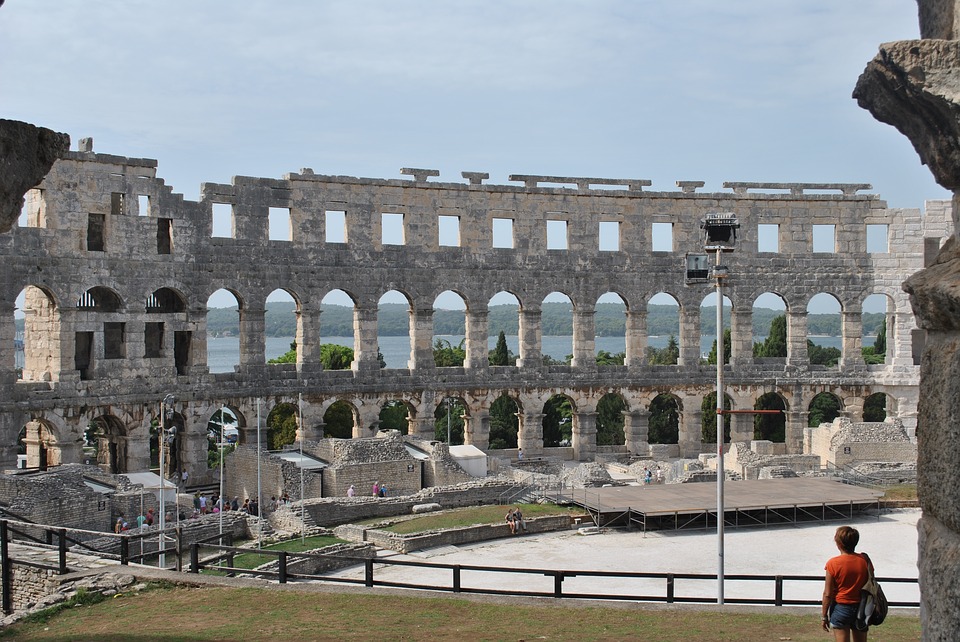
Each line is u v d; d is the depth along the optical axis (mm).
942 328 10898
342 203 85062
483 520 60719
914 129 11633
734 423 93688
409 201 87500
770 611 28266
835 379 93625
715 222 40656
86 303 76562
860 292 94688
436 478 71812
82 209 72875
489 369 89188
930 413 10805
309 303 83500
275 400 81188
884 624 27078
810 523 62562
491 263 89750
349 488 67062
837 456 79500
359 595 29953
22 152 15211
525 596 30609
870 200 94812
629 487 67812
